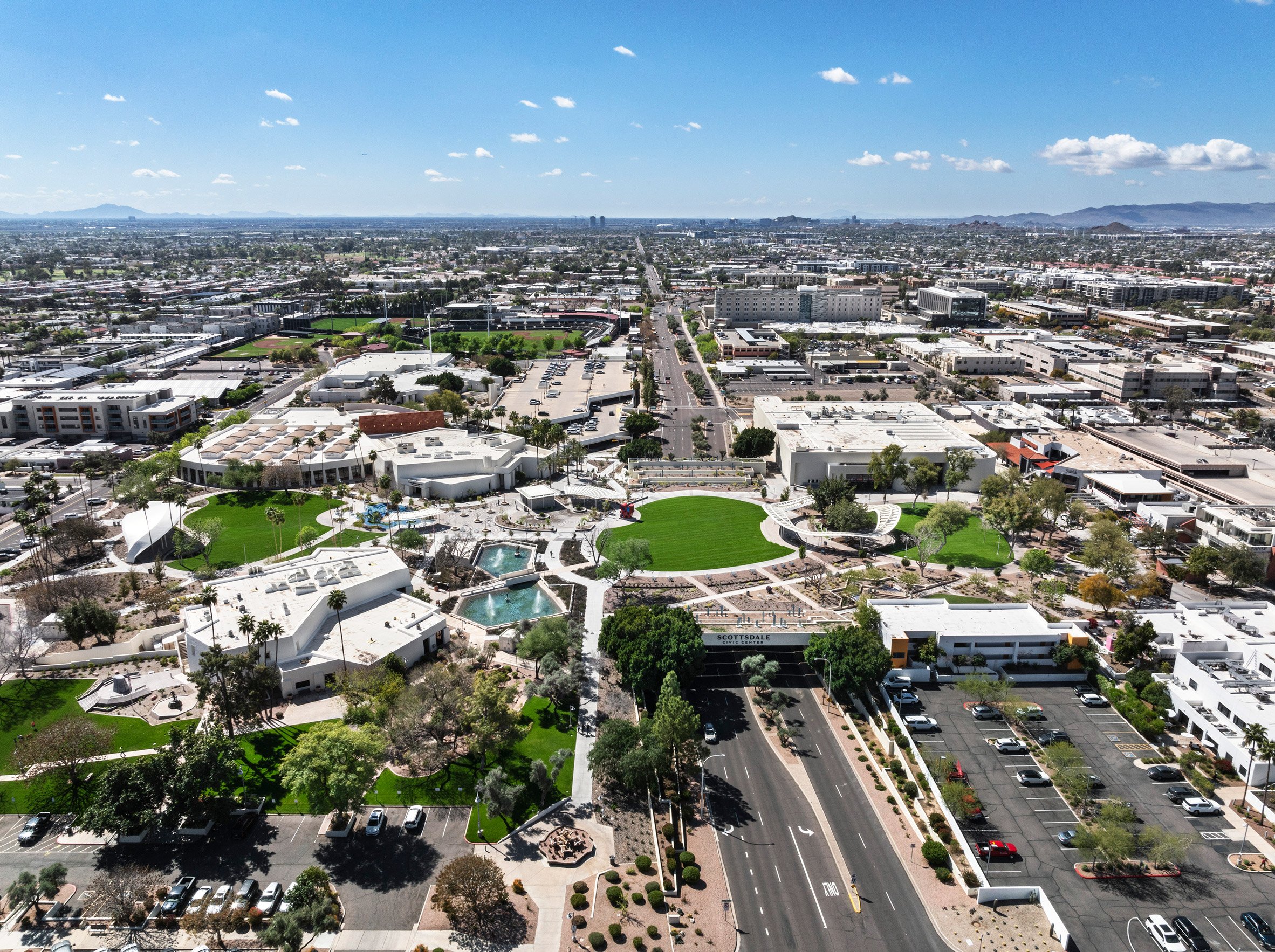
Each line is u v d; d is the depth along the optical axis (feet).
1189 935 385.09
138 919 394.52
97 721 549.54
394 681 547.90
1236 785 492.13
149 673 607.78
